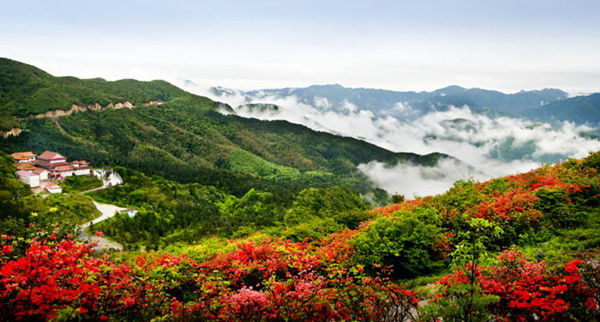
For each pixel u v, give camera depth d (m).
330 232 20.30
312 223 21.84
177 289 11.30
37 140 143.38
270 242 15.32
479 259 7.01
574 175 19.45
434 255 13.80
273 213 75.44
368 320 7.50
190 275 11.63
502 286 6.95
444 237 14.14
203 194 108.94
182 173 137.62
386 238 13.48
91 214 62.12
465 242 6.86
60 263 6.73
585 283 6.66
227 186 134.25
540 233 13.84
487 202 17.59
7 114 162.62
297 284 8.92
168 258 11.66
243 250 12.86
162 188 96.19
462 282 7.12
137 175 104.56
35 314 5.90
